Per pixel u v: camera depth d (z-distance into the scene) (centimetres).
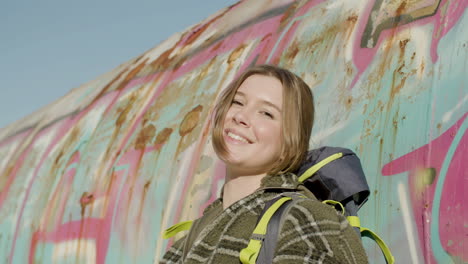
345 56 292
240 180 203
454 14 239
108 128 516
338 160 207
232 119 201
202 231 186
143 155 420
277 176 190
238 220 178
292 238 155
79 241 450
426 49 243
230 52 421
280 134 196
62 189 517
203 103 390
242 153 196
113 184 437
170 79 487
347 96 271
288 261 150
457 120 207
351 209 202
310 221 157
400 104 237
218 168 326
